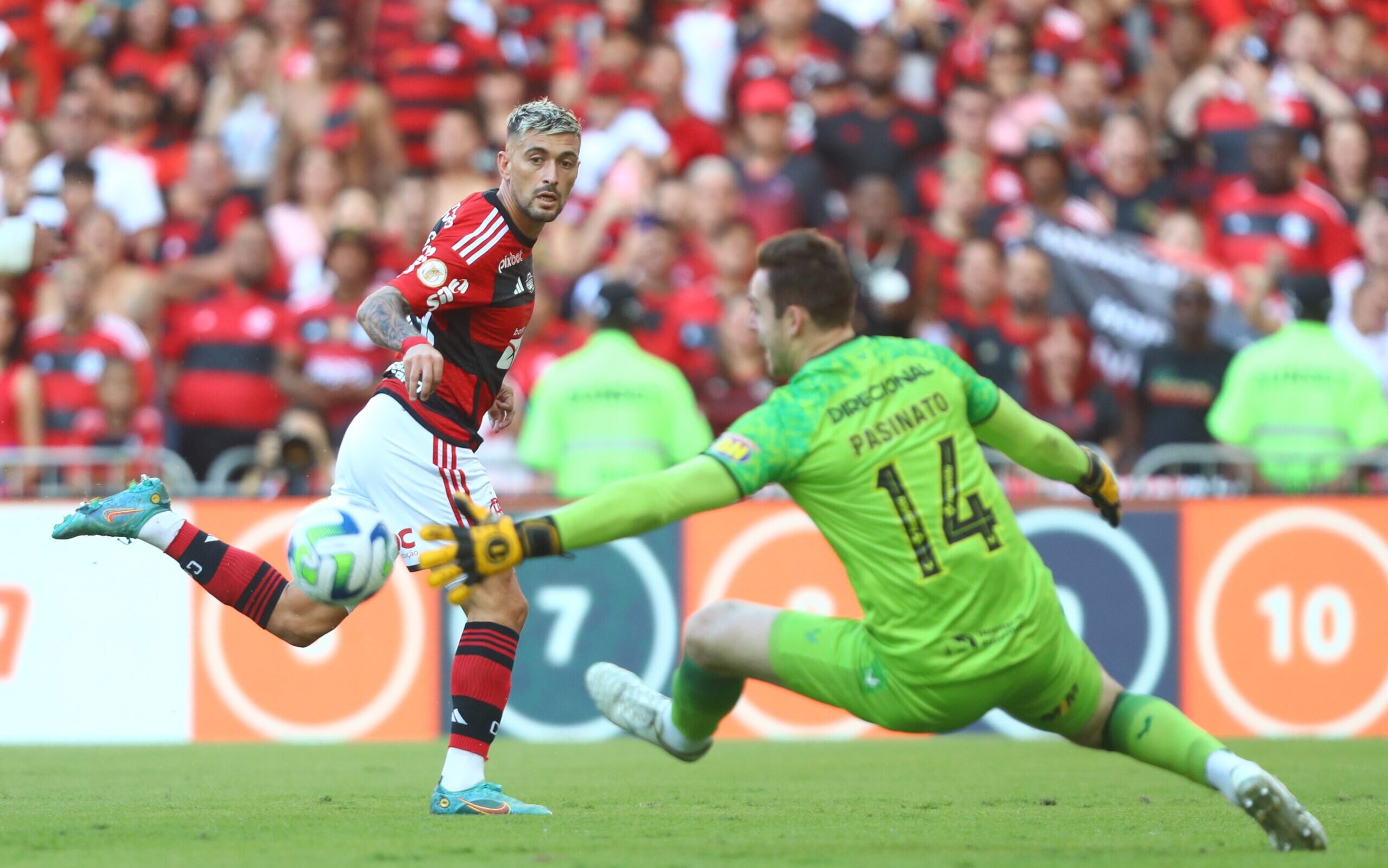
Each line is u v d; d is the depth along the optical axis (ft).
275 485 93.76
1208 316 110.22
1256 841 41.09
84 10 139.54
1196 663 90.27
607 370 95.71
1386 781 62.34
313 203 122.01
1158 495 94.02
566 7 137.49
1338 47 138.72
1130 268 114.42
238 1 139.13
